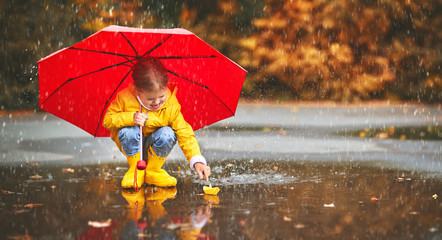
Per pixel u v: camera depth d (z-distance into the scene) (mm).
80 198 5688
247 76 24312
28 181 6730
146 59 5852
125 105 5988
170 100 6062
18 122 14844
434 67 23750
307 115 16781
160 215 4902
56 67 5777
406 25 24531
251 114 17062
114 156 8727
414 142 10547
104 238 4227
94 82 6164
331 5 24266
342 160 8453
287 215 4910
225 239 4180
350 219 4781
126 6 23641
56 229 4488
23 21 20250
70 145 10336
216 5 25594
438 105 21156
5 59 19547
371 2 24359
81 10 22062
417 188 6242
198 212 5012
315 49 23906
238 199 5598
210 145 10281
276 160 8469
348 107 20016
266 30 24672
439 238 4234
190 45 5832
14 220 4785
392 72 23953
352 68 23812
